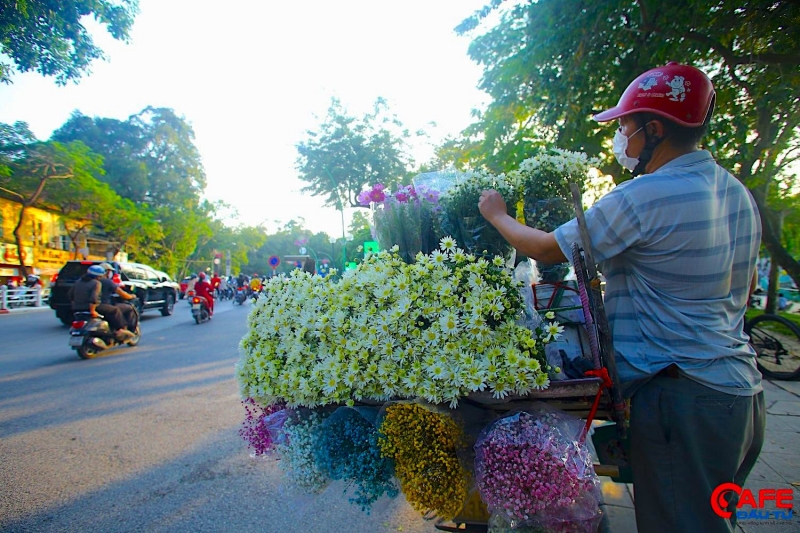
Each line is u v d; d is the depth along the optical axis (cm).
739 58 469
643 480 138
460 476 147
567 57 562
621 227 134
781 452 321
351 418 160
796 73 436
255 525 265
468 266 157
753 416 141
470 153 941
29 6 675
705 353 130
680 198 130
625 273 145
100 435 404
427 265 160
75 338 736
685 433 129
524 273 183
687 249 130
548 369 142
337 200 1301
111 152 3497
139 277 1406
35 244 2589
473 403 155
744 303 142
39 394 538
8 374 646
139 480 321
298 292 185
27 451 371
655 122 141
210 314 1323
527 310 159
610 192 141
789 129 509
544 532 142
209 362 708
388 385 149
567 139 597
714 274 131
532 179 191
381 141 1464
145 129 3681
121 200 2712
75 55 756
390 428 147
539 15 561
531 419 142
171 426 424
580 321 177
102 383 585
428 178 213
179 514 279
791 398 439
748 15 441
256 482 315
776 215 737
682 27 472
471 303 147
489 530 152
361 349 155
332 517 271
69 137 3441
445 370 140
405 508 279
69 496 301
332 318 164
